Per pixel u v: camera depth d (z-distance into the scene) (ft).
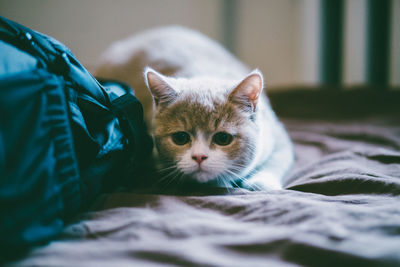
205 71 5.94
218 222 2.52
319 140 5.73
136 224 2.46
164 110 4.16
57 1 9.72
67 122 2.60
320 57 10.42
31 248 2.18
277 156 4.60
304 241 2.14
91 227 2.47
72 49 10.05
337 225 2.34
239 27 10.93
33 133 2.19
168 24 10.54
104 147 2.97
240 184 4.09
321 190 3.40
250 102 4.07
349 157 4.39
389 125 6.48
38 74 2.36
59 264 1.95
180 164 3.92
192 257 2.01
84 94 2.93
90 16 10.01
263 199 2.90
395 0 9.16
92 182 2.91
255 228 2.43
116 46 7.49
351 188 3.29
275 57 11.25
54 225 2.37
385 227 2.29
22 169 2.09
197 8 10.59
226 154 3.92
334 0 9.91
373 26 9.46
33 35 2.74
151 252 2.07
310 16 10.57
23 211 2.10
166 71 5.99
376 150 4.52
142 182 3.89
